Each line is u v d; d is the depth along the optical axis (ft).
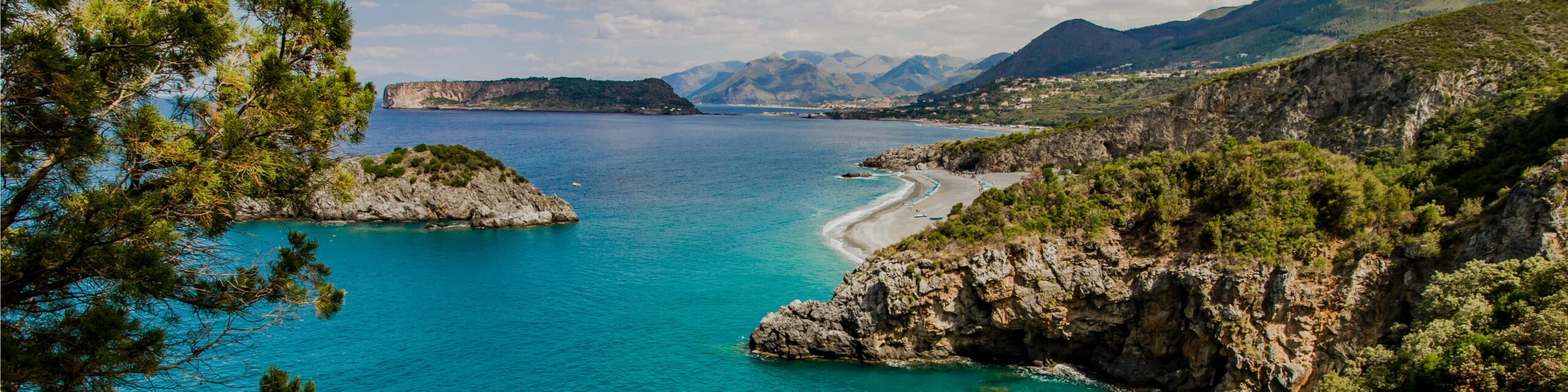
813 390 161.48
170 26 52.01
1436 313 129.29
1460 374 105.81
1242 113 460.55
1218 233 156.97
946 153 585.22
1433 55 366.63
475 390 159.33
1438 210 157.48
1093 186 181.57
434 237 302.45
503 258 266.16
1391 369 119.96
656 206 380.78
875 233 310.24
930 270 170.30
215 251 60.90
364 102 66.74
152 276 50.16
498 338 186.60
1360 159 341.41
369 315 200.34
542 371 168.96
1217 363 156.87
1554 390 96.07
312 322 189.57
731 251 278.26
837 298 180.24
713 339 188.75
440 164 345.72
